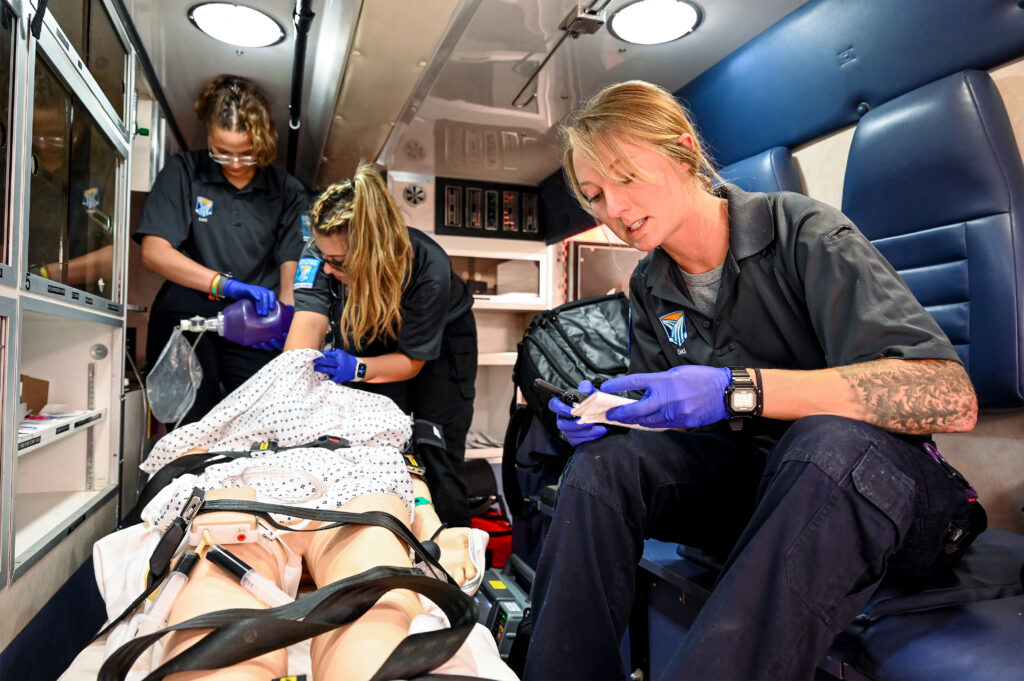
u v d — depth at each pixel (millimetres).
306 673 877
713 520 1104
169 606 804
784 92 1799
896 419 829
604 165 994
